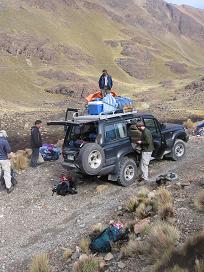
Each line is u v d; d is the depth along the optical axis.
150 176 13.24
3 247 9.80
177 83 123.50
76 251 8.73
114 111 12.76
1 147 12.89
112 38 190.25
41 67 125.75
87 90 100.25
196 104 66.06
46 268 8.13
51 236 9.98
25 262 8.82
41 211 11.57
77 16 190.50
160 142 14.02
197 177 11.98
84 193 12.49
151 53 190.50
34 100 92.06
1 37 128.88
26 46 131.50
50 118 51.03
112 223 9.61
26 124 44.72
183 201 9.88
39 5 176.62
